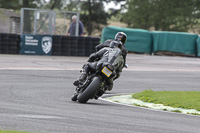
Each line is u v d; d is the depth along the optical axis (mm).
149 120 26266
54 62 69875
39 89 40250
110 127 22797
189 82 54656
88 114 26688
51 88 41625
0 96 33656
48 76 51375
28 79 47375
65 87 43094
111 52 32500
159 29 196875
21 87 40688
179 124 25594
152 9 194250
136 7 197750
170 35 109938
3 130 19484
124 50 34125
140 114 28719
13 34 80688
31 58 74938
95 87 31672
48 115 25281
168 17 190625
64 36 82688
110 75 32125
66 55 82875
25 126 21531
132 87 46750
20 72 53469
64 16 91625
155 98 36906
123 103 35125
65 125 22453
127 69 66188
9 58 72562
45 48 82250
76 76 53312
